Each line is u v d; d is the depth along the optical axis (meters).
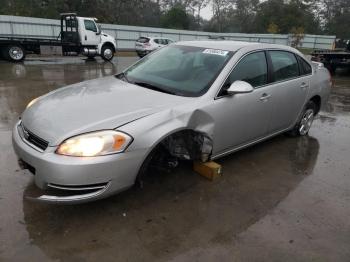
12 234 2.62
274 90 4.17
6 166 3.68
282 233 2.86
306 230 2.92
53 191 2.71
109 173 2.64
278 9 60.00
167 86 3.55
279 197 3.44
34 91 8.11
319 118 6.78
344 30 67.31
